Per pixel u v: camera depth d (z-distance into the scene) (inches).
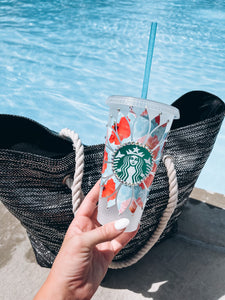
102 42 83.0
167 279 20.0
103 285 19.7
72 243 12.1
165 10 104.0
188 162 17.2
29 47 79.6
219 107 18.8
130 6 108.0
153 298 18.8
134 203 12.7
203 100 20.5
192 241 22.8
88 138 50.3
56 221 16.2
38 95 61.5
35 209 15.8
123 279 20.1
